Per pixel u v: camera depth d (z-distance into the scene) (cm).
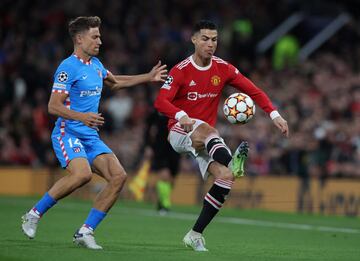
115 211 5266
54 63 8131
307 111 6488
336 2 9488
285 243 3400
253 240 3519
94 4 8912
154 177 6322
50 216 4591
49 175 6856
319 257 2836
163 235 3638
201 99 3031
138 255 2698
